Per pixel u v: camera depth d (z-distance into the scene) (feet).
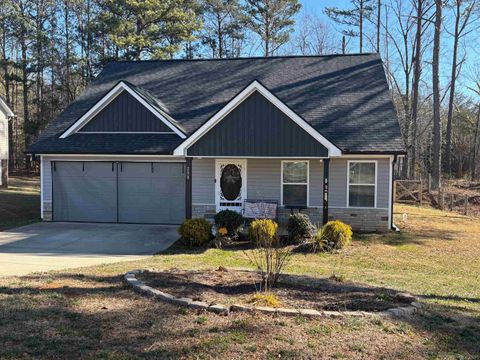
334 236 41.52
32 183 103.09
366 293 23.03
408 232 51.85
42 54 126.93
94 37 121.70
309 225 43.91
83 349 15.08
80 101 65.10
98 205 58.39
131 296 20.99
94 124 58.75
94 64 120.88
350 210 52.60
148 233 49.93
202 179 55.83
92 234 49.01
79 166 58.39
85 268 30.27
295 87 61.87
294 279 25.99
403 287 27.78
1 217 60.03
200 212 55.88
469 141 150.92
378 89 59.72
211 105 60.85
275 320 18.08
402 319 19.20
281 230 49.88
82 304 19.65
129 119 58.03
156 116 57.36
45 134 59.31
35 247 41.68
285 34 137.18
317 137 45.88
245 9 135.85
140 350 15.08
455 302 24.38
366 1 132.46
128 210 58.03
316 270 32.83
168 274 25.95
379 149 49.01
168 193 57.31
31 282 24.16
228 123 47.32
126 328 16.92
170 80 67.97
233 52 142.41
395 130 51.75
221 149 47.39
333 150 45.70
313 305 20.38
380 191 51.98
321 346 15.87
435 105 93.66
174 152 47.70
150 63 73.41
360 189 52.39
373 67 65.16
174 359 14.49
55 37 130.82
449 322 19.61
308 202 53.47
